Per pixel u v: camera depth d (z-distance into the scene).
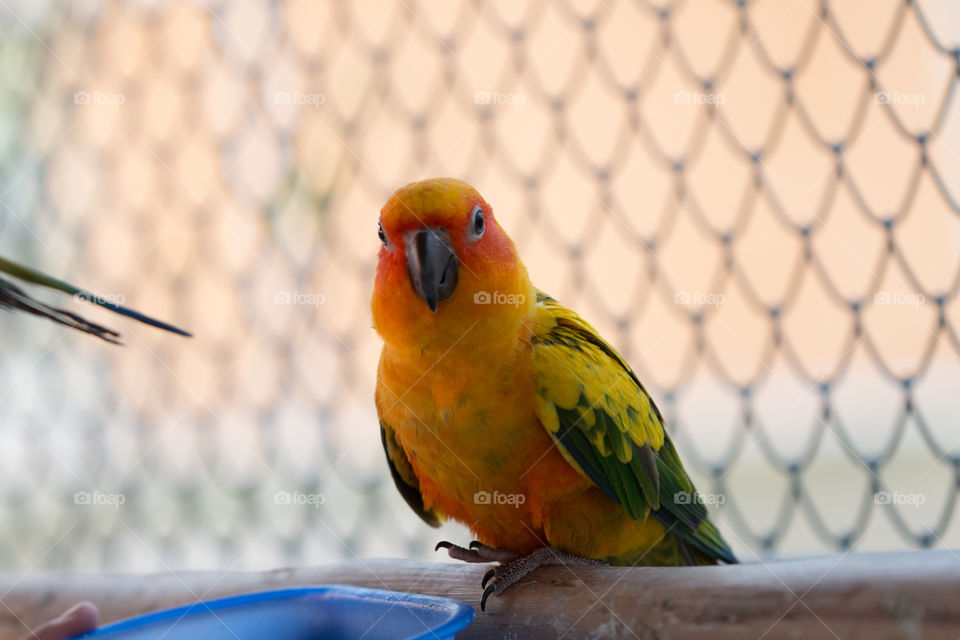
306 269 4.78
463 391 2.31
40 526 5.30
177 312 5.75
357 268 5.45
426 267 2.25
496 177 5.71
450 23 5.79
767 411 6.10
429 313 2.27
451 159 5.55
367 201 5.45
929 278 5.65
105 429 5.41
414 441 2.42
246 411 5.68
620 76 5.90
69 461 5.39
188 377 5.92
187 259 5.84
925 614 1.49
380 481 4.65
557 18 5.81
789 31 5.71
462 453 2.35
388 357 2.46
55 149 5.70
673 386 3.47
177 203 5.82
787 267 6.17
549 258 6.00
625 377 2.61
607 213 3.95
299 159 4.88
